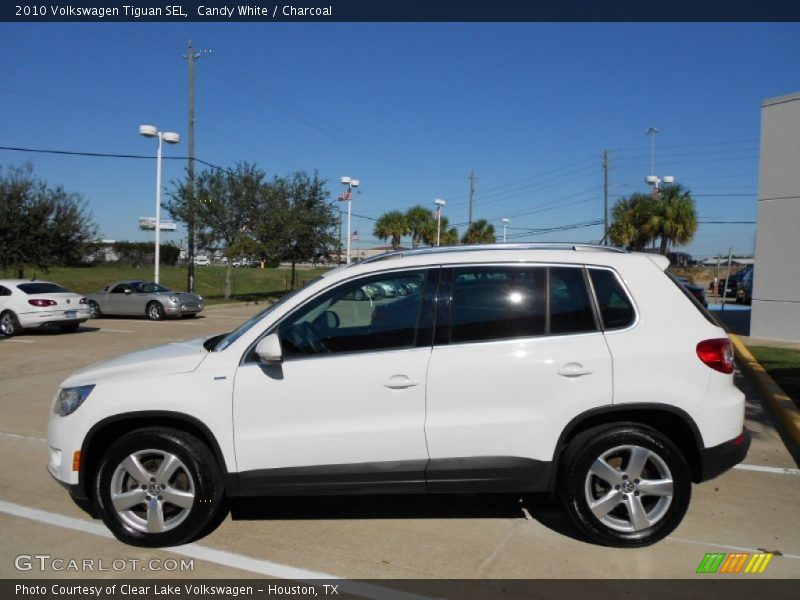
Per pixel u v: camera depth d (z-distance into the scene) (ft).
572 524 14.92
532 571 12.75
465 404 13.25
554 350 13.29
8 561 13.35
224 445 13.48
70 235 88.43
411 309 13.78
